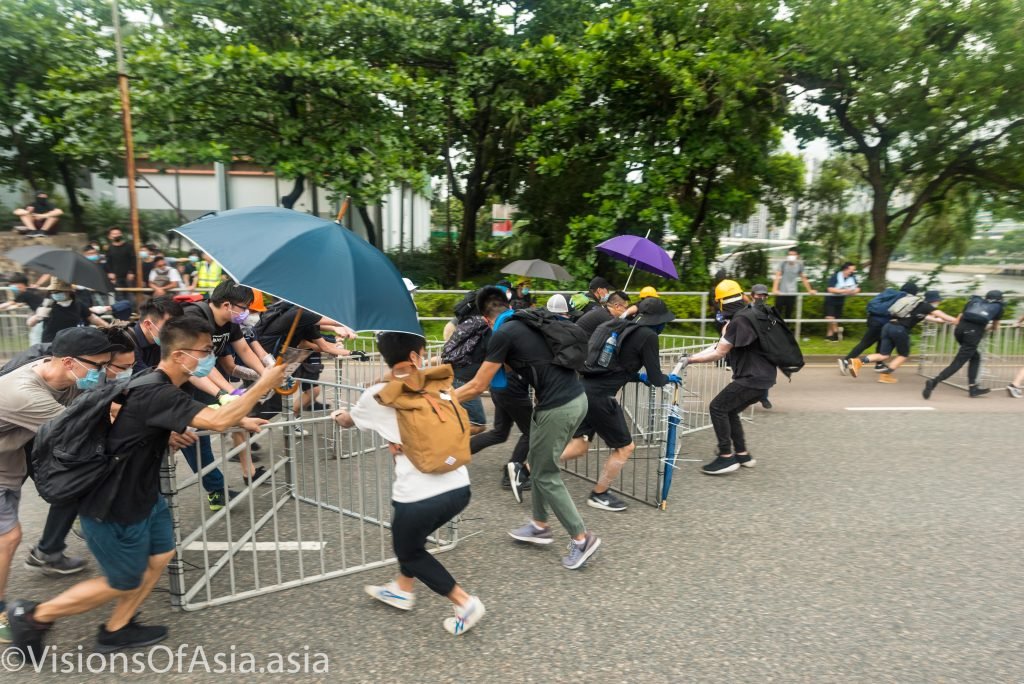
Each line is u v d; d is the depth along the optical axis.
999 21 11.14
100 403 2.63
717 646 3.14
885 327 9.48
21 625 2.82
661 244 13.58
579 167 14.62
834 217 17.88
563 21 15.09
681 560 4.04
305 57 11.66
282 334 5.29
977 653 3.12
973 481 5.52
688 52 11.77
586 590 3.65
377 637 3.16
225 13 12.01
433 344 6.99
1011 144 12.84
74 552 3.99
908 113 12.30
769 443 6.57
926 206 16.23
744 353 5.48
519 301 7.26
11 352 9.11
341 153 12.20
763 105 12.87
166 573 3.78
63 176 16.45
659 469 4.89
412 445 2.91
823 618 3.40
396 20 12.20
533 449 3.88
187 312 4.30
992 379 9.35
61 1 13.09
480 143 16.41
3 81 13.32
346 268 2.72
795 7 12.43
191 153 11.52
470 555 4.07
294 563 3.95
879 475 5.64
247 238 2.71
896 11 11.59
